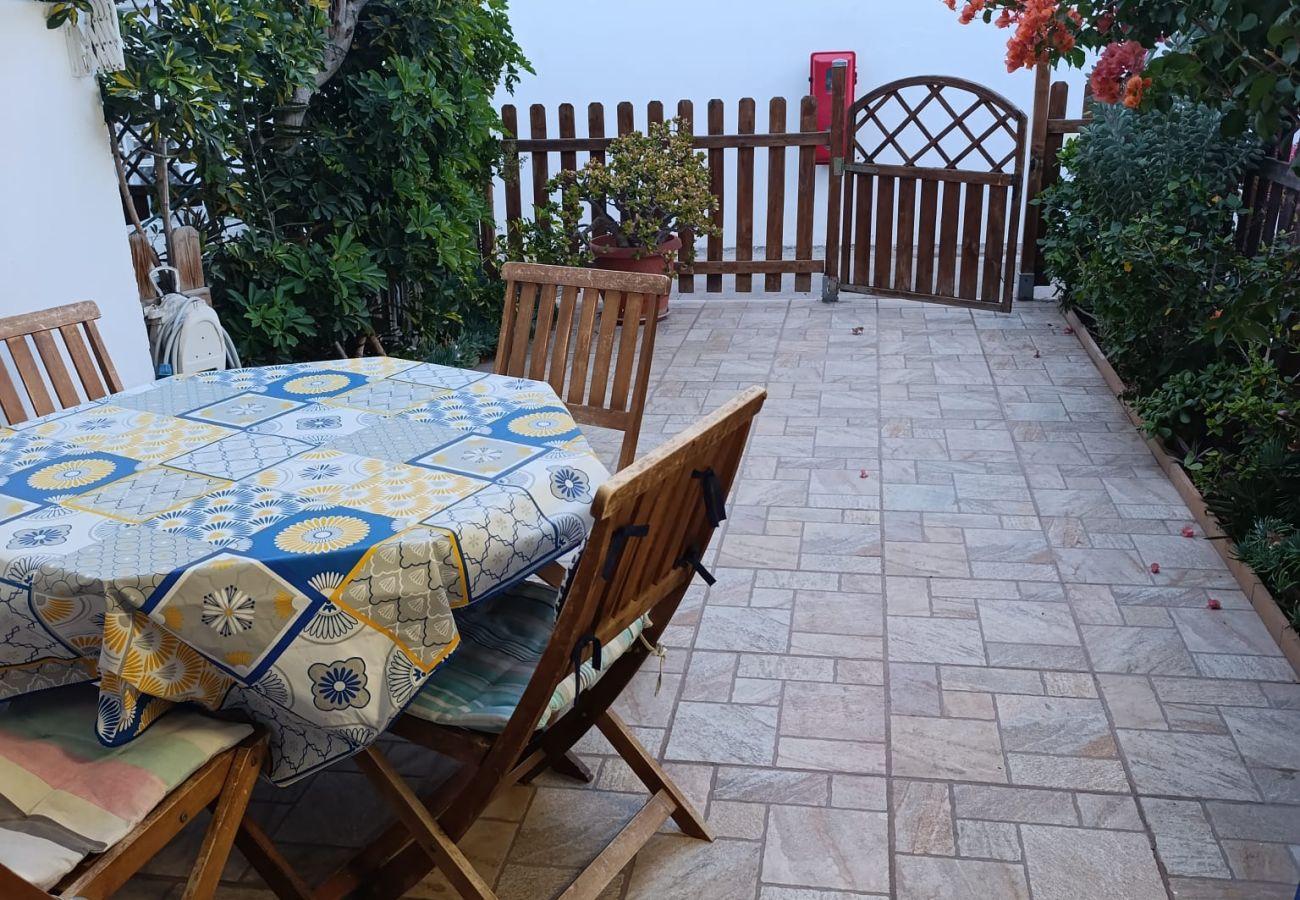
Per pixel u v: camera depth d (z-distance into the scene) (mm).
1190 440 4273
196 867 1789
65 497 2002
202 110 3965
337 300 4871
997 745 2619
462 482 2016
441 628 1815
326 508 1908
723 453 2010
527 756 2357
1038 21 3367
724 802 2465
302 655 1741
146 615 1718
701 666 2990
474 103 5633
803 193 6883
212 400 2551
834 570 3492
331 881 2133
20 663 1853
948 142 8328
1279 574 3076
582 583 1714
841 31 8094
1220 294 4184
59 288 3549
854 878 2232
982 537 3686
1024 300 6797
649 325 2906
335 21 4988
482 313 6348
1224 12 2803
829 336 6211
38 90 3406
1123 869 2225
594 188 6188
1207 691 2797
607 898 2203
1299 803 2387
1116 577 3387
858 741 2654
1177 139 4730
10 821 1676
